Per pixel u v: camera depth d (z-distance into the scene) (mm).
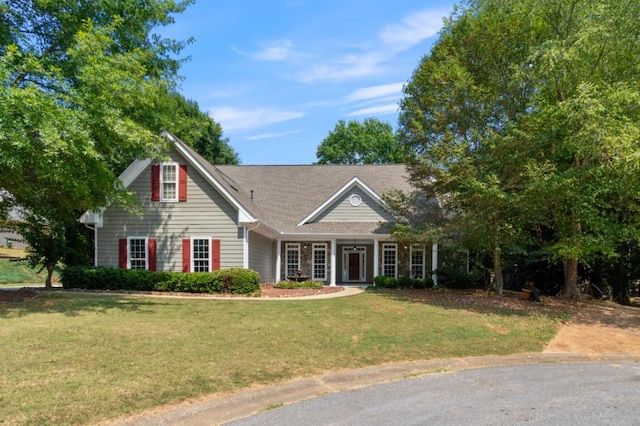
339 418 5473
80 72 12672
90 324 9727
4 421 4996
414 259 23859
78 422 5113
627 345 11336
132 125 12352
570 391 6941
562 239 16406
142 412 5535
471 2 19812
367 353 8992
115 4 14820
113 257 18000
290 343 9203
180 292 16250
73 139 10844
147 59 15258
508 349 10195
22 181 13219
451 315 13227
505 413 5762
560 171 15539
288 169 27578
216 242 17906
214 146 41188
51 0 13266
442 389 6906
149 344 8422
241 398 6211
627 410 5992
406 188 24250
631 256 20203
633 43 14312
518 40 17109
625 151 12484
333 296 16641
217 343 8812
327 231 22094
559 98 15695
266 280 22578
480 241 15984
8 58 10695
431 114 17234
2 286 22078
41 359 7176
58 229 17031
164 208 18031
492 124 16656
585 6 14781
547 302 16547
